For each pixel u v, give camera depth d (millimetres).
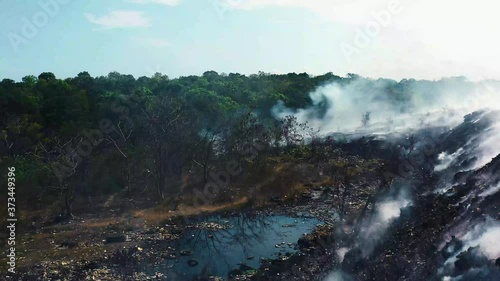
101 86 87812
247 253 35500
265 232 40312
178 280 30562
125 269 32406
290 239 38406
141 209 47250
